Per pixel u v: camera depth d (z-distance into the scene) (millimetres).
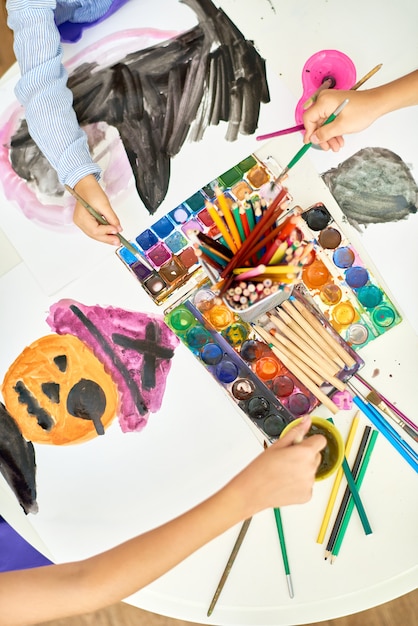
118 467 872
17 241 918
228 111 917
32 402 888
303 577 834
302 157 895
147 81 936
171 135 920
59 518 866
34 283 908
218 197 678
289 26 931
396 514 833
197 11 945
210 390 871
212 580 842
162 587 845
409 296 861
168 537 671
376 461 846
